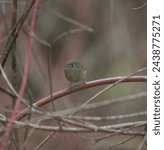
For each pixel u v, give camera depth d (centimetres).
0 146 805
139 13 1875
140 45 1877
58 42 1953
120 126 881
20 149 916
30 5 959
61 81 1847
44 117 856
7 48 974
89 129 820
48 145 1439
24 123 802
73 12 1923
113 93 1709
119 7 1833
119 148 1316
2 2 1230
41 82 1736
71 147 1354
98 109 1630
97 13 1881
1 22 1354
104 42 1902
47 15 1939
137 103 1570
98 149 1266
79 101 1773
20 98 727
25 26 1245
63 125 911
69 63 1113
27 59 739
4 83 1236
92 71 1920
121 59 1878
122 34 1850
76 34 1953
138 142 1331
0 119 835
